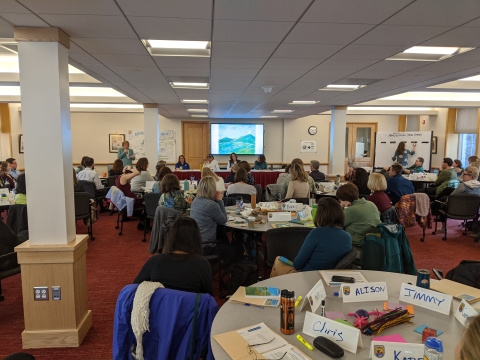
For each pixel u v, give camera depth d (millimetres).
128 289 1397
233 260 3127
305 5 2188
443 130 10664
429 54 3562
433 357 1022
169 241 1845
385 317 1369
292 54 3402
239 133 12102
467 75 4512
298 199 4301
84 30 2562
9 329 2639
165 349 1340
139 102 7582
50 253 2352
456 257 4359
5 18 2211
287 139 12242
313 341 1231
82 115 11336
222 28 2611
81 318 2535
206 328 1373
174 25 2529
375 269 2367
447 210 5074
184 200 4027
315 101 7234
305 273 1959
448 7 2232
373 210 2971
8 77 5176
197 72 4277
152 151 7789
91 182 6277
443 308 1482
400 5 2199
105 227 5875
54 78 2338
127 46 3072
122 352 1376
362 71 4246
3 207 4699
